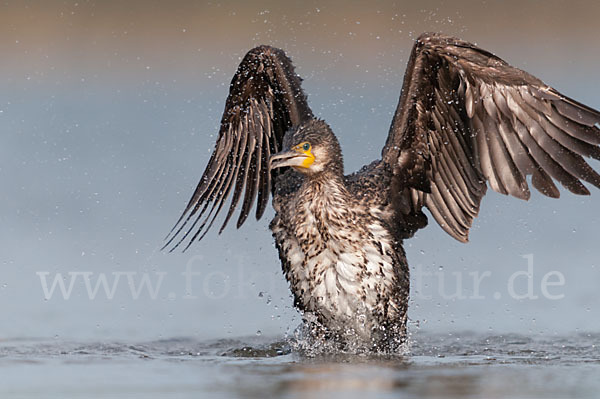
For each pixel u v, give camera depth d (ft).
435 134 39.04
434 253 52.70
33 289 46.96
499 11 105.09
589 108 35.88
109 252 52.70
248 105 43.73
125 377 32.04
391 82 93.81
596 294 46.19
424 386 30.66
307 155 38.52
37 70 100.78
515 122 37.22
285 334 41.34
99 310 44.21
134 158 70.54
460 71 36.96
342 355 37.24
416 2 100.12
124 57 102.99
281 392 29.71
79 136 75.61
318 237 38.75
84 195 62.23
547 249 53.01
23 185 64.13
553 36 106.73
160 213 59.77
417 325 42.65
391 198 39.93
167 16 106.11
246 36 104.94
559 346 38.86
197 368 33.78
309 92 90.38
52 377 32.04
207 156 71.67
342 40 99.96
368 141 70.49
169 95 93.15
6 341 38.78
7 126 78.59
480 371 33.37
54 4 104.17
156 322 42.47
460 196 39.68
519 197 37.83
